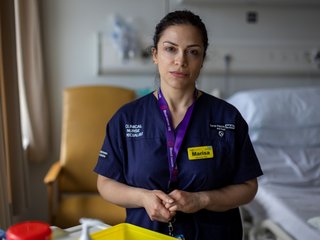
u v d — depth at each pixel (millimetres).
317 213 1678
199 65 1171
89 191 2379
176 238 1078
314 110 2480
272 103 2477
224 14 2814
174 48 1153
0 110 1634
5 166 1673
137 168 1203
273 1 2719
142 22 2725
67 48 2672
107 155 1262
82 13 2660
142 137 1229
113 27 2689
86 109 2410
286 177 2119
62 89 2703
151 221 1207
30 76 2447
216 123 1243
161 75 1205
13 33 1790
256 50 2824
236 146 1246
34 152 2516
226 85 2875
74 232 1141
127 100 2449
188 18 1165
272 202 1847
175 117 1250
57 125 2721
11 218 1866
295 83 2959
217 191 1193
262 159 2279
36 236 769
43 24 2619
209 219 1214
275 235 1710
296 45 2855
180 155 1192
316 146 2443
